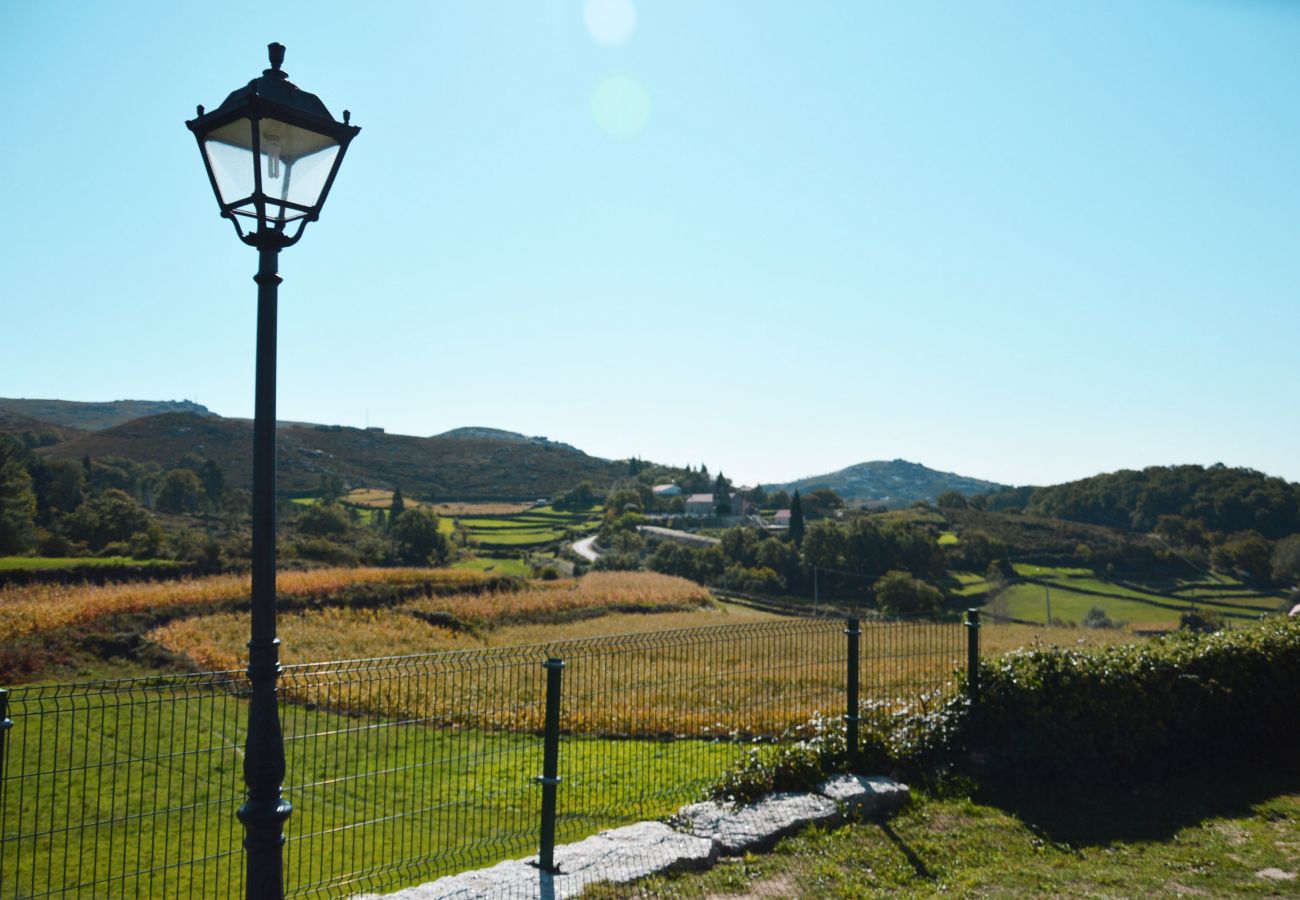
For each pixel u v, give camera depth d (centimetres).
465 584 4697
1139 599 7006
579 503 17275
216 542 5453
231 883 785
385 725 712
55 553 5375
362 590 4097
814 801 788
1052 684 952
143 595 3406
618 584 5841
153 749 1252
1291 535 7569
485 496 19188
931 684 1046
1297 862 696
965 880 656
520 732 1032
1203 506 8819
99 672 2412
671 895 602
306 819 870
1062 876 666
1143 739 959
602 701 974
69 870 803
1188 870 682
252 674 396
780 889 629
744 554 8388
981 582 7875
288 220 417
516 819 817
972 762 905
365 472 19700
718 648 1047
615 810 803
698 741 981
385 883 670
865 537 7938
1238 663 1059
